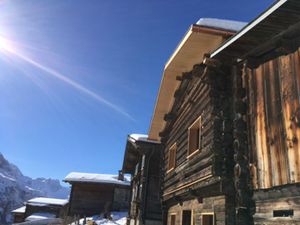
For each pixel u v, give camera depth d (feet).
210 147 22.24
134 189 73.51
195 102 28.91
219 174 20.40
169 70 32.09
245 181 18.89
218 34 22.90
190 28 23.31
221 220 20.43
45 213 134.92
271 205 16.79
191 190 26.02
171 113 39.73
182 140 32.91
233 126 21.34
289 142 16.07
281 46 17.42
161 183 42.32
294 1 15.38
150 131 45.70
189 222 31.50
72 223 80.84
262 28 17.92
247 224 18.01
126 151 75.15
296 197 15.19
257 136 18.66
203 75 24.85
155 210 60.23
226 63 23.09
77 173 110.63
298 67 16.38
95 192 104.47
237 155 19.54
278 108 17.33
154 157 63.46
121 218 88.84
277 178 16.47
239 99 20.85
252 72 20.29
